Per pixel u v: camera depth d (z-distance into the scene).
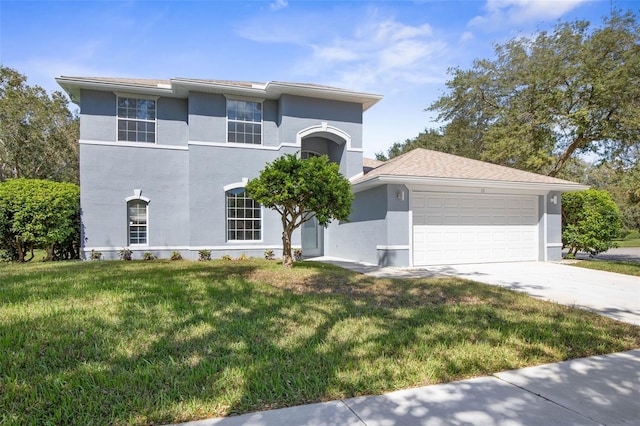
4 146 23.39
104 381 3.57
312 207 10.20
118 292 7.34
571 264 13.63
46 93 25.20
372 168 18.25
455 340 4.89
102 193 14.47
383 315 6.10
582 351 4.70
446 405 3.30
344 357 4.26
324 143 17.78
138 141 15.05
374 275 10.53
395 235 12.62
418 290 8.16
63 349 4.41
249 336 4.95
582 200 15.29
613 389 3.67
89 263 12.53
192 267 11.40
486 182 13.09
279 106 15.80
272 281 8.90
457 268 12.40
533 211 14.69
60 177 27.30
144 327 5.23
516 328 5.43
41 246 14.07
